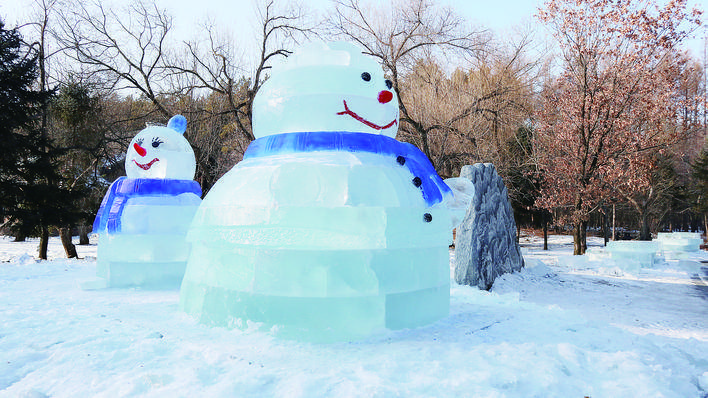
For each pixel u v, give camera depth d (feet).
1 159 47.11
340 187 15.30
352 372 11.71
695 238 75.41
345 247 15.06
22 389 10.53
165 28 69.21
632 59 62.85
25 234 50.83
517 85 71.87
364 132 17.29
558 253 78.43
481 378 11.12
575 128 66.74
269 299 15.12
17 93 48.91
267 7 67.46
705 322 25.88
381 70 18.45
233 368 11.94
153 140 26.05
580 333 16.14
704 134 115.14
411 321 16.28
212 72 71.97
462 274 35.58
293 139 16.65
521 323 17.42
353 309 14.97
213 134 79.56
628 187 70.64
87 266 37.19
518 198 86.12
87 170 68.18
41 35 61.52
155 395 10.08
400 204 16.03
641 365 12.48
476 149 64.85
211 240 16.63
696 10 60.49
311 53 17.66
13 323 16.15
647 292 36.68
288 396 10.11
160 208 25.61
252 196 16.07
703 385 11.91
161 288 25.05
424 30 66.39
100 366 12.05
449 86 72.95
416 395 10.28
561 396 10.64
